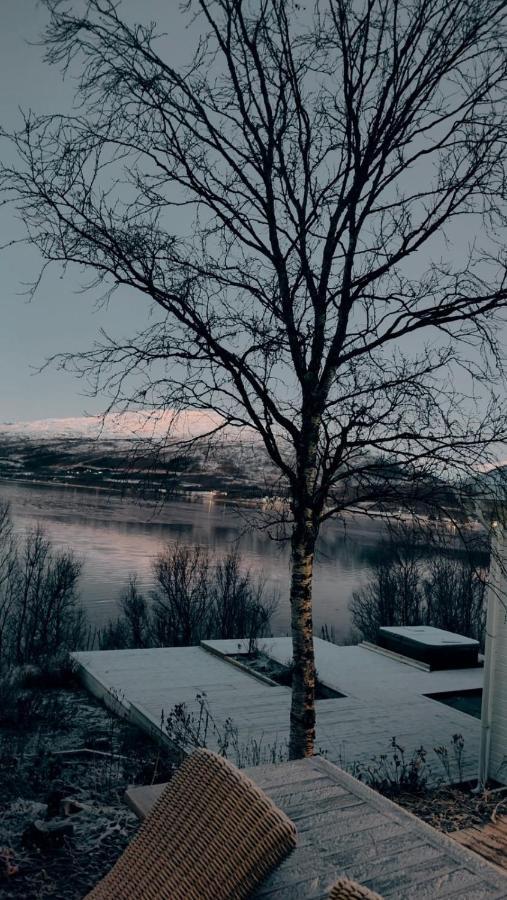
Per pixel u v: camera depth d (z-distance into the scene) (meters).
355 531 146.00
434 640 14.02
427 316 6.29
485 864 1.97
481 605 39.78
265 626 51.19
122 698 10.58
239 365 6.02
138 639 45.56
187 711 9.94
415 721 10.18
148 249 5.86
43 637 41.62
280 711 10.21
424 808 6.76
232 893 1.41
